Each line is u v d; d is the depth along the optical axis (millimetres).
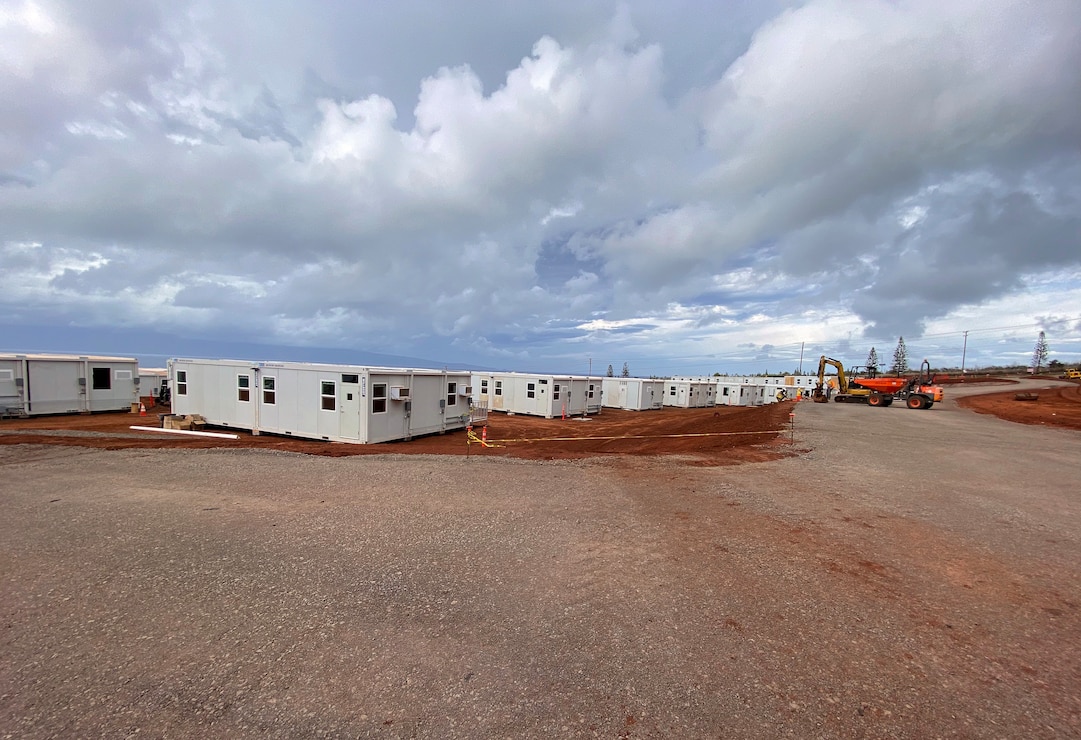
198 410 16500
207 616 3373
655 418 29547
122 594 3701
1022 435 15781
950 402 38562
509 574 4168
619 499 6820
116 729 2289
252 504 6277
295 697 2529
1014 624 3516
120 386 21719
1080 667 2990
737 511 6328
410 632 3193
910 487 7977
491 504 6414
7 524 5398
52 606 3500
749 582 4113
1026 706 2586
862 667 2916
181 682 2648
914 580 4258
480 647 3031
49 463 8922
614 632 3242
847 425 17812
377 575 4102
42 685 2607
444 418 16703
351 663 2836
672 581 4098
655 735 2303
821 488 7785
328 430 13875
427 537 5074
